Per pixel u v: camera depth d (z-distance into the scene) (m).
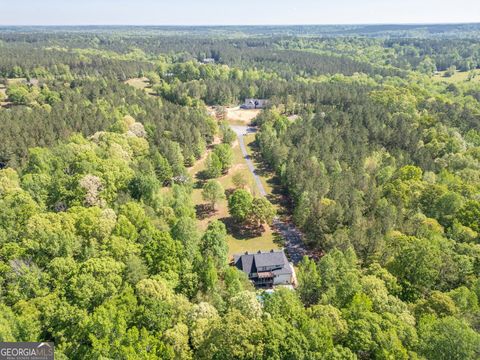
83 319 52.38
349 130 154.25
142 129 148.00
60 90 196.62
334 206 94.00
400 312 57.66
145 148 134.75
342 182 110.50
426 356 47.69
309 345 47.25
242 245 101.56
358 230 83.00
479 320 55.34
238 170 148.50
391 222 86.00
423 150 133.12
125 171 105.00
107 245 70.31
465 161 120.44
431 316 54.66
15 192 88.38
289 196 129.12
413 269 68.75
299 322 52.91
